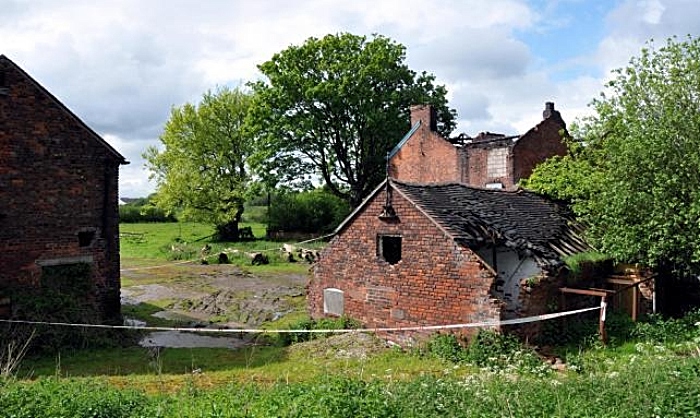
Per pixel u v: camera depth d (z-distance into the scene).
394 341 17.27
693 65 17.81
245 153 53.56
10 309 17.09
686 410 7.95
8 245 17.45
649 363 11.71
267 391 10.19
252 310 25.00
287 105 44.31
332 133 45.44
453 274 16.08
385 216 17.70
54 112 18.48
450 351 15.48
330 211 55.66
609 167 19.31
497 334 15.02
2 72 17.36
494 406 8.91
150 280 33.19
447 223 16.59
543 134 33.12
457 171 34.19
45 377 13.45
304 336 18.70
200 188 52.53
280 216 55.25
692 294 21.33
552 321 16.84
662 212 17.38
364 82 43.66
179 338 19.66
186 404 9.34
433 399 9.32
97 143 19.58
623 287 18.89
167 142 52.97
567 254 18.33
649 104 18.59
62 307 17.80
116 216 20.20
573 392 9.55
